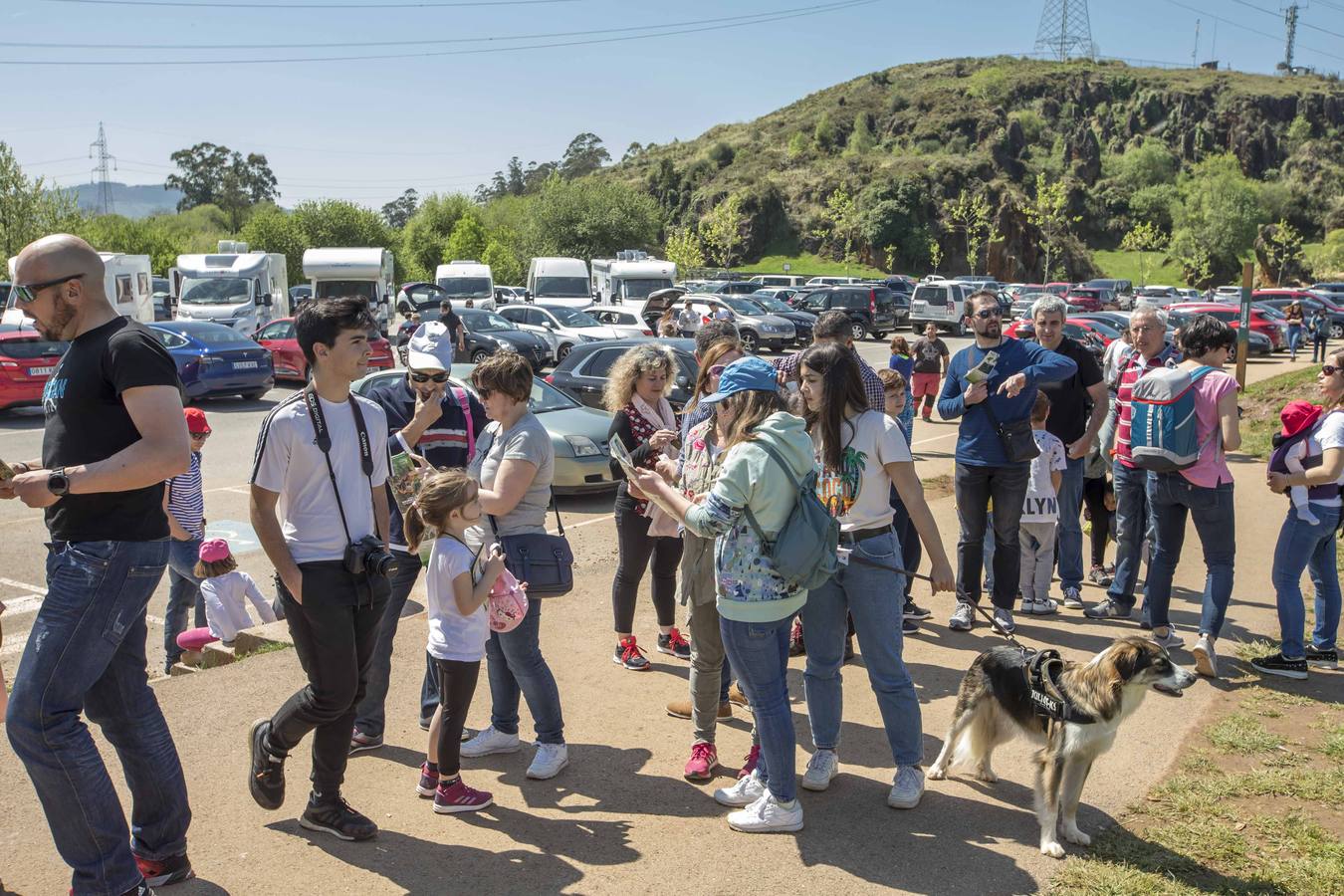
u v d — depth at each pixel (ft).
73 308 10.53
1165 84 462.19
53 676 10.38
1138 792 14.48
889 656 13.84
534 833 13.10
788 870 12.31
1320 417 18.69
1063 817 13.00
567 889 11.81
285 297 102.47
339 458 12.03
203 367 65.16
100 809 10.64
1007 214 317.63
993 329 20.45
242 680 18.06
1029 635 21.49
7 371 59.47
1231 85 459.73
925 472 41.88
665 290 105.29
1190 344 18.94
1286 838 13.07
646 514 18.43
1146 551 25.35
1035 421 22.58
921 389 58.90
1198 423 18.86
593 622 21.95
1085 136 399.85
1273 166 426.92
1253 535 31.01
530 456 14.06
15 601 27.89
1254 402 59.77
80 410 10.54
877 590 13.79
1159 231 371.15
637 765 15.20
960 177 325.83
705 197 352.49
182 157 442.50
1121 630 21.90
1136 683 12.45
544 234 259.39
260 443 11.66
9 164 148.36
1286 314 111.14
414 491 14.08
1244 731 16.40
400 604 15.46
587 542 30.25
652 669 19.17
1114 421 25.13
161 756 11.58
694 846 12.85
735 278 236.63
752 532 12.58
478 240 259.39
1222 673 19.36
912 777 13.98
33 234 149.59
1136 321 21.18
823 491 13.82
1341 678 19.07
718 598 12.92
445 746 13.34
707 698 14.58
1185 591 25.34
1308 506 18.72
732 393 12.51
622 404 18.63
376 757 15.35
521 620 13.52
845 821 13.57
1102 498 25.35
